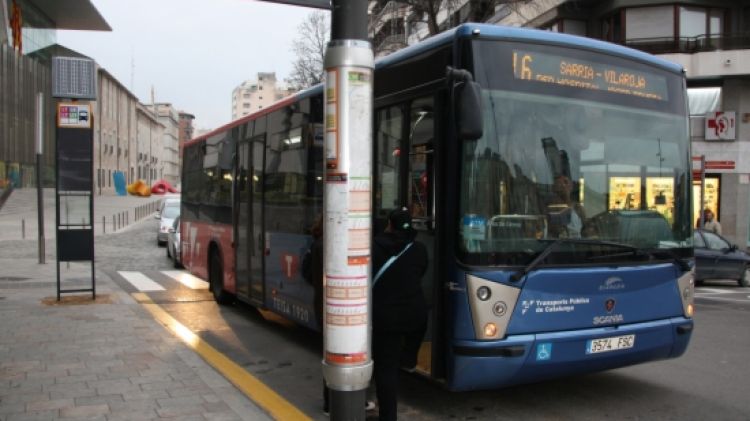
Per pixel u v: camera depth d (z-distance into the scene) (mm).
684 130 5918
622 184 5453
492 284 4785
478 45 4969
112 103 83812
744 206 25188
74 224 10555
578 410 5664
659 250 5496
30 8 57531
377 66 6105
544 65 5207
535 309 4891
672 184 5746
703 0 24484
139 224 35656
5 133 47594
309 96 7344
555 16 26484
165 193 81812
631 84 5625
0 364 6438
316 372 6984
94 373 6121
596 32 26531
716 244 16703
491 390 6250
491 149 4918
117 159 86938
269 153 8641
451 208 4910
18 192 47500
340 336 3928
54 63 10289
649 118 5691
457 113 4598
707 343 8609
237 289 9938
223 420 4840
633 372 6957
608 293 5188
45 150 56406
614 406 5773
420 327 4879
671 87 5891
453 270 4871
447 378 4941
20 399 5312
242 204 9727
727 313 11445
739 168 25172
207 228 11703
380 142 6051
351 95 3912
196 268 12516
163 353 6949
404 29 34938
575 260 5078
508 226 4914
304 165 7414
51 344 7344
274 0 3951
